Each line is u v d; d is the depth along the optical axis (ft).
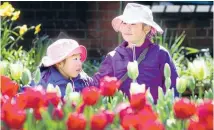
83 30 35.27
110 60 19.36
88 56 35.17
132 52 19.20
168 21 35.22
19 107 11.12
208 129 10.84
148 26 19.51
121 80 18.83
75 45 18.13
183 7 35.14
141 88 13.16
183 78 13.62
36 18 35.22
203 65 13.97
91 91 11.58
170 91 13.16
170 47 31.17
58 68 18.10
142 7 19.66
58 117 10.79
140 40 19.33
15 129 10.55
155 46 19.38
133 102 11.50
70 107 11.47
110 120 10.95
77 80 18.07
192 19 35.19
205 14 35.09
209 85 22.52
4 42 27.17
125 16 19.47
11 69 14.76
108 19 35.09
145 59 19.13
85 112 11.54
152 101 12.82
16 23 34.99
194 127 10.85
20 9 35.06
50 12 35.32
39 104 11.10
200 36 35.19
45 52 26.81
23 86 14.57
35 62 26.30
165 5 35.14
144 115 10.71
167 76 14.16
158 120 11.24
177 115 11.23
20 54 27.09
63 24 35.37
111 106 12.59
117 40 35.01
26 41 34.78
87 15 35.24
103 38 35.12
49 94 11.71
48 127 10.50
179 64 26.96
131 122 10.53
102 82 12.98
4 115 10.55
